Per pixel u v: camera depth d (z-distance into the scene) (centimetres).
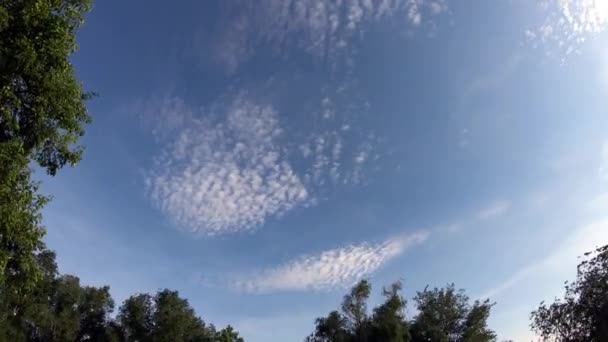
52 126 1415
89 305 6444
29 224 1293
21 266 1350
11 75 1265
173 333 5994
